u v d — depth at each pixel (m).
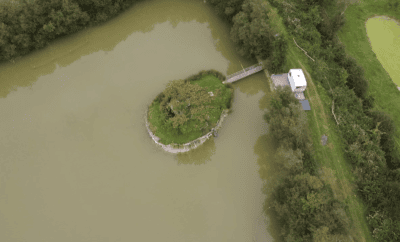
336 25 87.44
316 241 49.50
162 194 64.38
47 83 79.00
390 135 69.62
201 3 97.19
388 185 60.41
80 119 72.69
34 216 61.06
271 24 85.06
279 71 77.38
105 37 88.75
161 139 69.06
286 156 58.28
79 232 59.69
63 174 65.75
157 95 75.25
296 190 55.59
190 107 71.38
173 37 89.19
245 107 76.25
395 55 91.25
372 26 97.69
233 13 87.81
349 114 71.75
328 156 65.56
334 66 82.25
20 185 64.25
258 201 63.75
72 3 82.88
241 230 60.59
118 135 70.56
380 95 82.94
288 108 64.06
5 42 77.62
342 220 52.25
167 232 60.00
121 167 66.94
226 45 87.25
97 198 63.31
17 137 69.94
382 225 56.94
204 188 65.31
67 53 84.75
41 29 81.12
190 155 69.06
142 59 83.88
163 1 97.44
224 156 69.44
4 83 79.06
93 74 80.69
